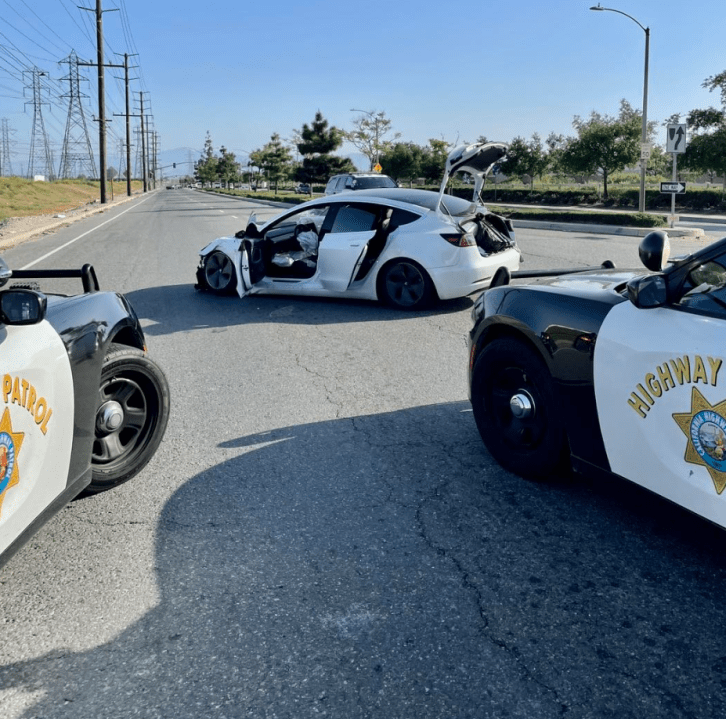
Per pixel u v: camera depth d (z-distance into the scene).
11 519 2.78
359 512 3.63
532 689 2.40
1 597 3.02
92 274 4.12
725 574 3.04
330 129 59.94
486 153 8.23
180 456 4.40
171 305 9.26
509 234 8.91
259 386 5.79
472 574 3.07
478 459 4.23
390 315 8.33
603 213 21.88
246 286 9.16
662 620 2.74
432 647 2.62
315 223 9.34
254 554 3.27
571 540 3.33
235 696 2.41
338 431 4.75
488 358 3.96
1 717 2.35
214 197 70.81
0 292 2.69
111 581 3.10
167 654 2.63
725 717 2.27
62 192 66.88
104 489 3.85
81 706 2.39
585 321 3.33
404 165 53.25
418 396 5.44
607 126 34.94
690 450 2.79
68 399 3.21
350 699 2.38
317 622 2.78
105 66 50.47
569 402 3.44
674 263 2.98
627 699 2.35
